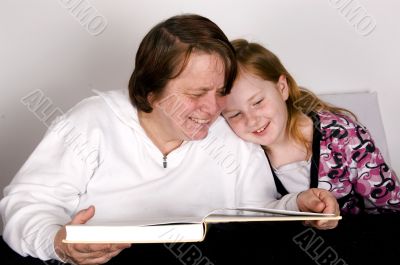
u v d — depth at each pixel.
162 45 1.20
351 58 2.02
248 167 1.43
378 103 2.00
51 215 1.17
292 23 1.98
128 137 1.34
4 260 1.15
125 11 1.96
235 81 1.39
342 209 1.54
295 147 1.51
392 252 1.09
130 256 1.13
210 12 1.97
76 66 1.99
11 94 2.00
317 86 2.04
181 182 1.36
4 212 1.21
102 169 1.33
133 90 1.28
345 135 1.51
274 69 1.44
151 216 1.34
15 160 2.05
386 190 1.52
